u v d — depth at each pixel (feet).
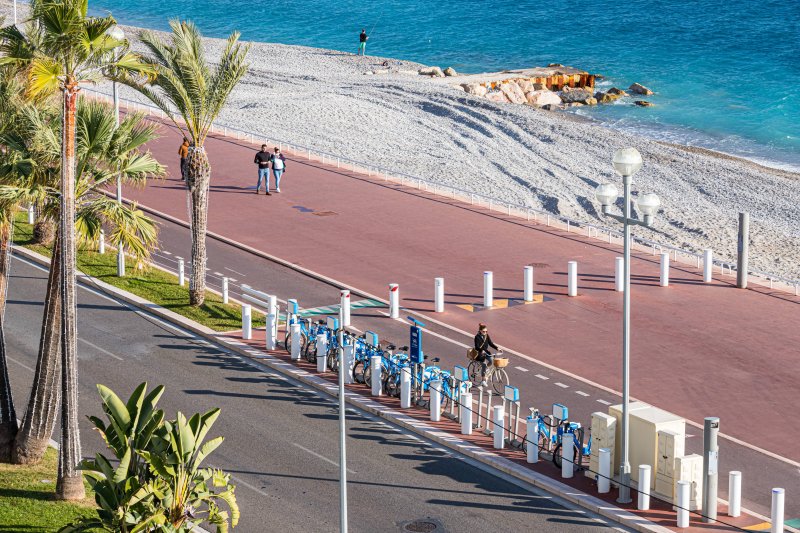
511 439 122.31
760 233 234.17
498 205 224.94
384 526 104.17
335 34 579.07
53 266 111.45
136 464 93.25
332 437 124.06
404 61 467.93
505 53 511.81
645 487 106.22
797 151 330.75
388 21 603.67
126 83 156.76
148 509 90.22
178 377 140.56
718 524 104.06
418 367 133.08
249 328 152.76
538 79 419.54
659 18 570.87
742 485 113.80
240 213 213.66
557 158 293.02
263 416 129.29
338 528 103.55
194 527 101.81
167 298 167.73
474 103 353.31
